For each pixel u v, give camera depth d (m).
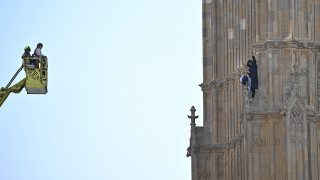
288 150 138.50
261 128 142.00
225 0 171.62
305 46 141.25
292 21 141.00
